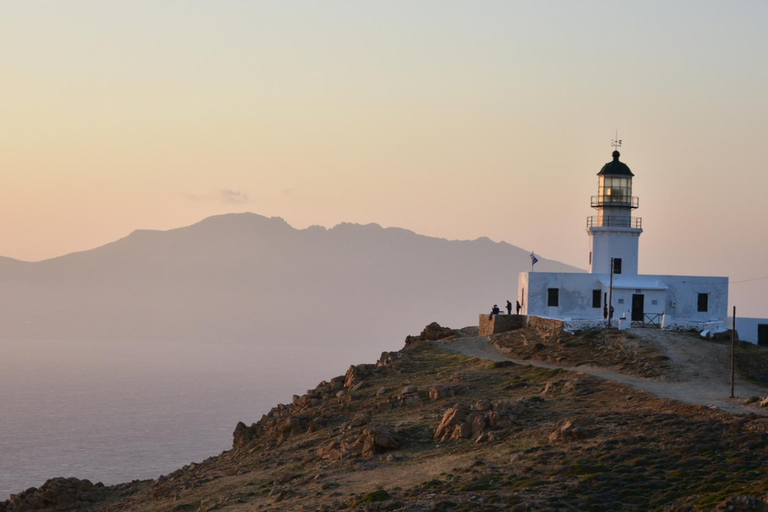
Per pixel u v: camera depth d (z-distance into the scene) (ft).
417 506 175.94
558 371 278.05
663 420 208.33
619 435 202.49
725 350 306.96
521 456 199.31
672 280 370.32
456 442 223.30
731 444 188.03
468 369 304.50
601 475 178.91
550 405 240.73
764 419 199.72
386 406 269.64
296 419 278.87
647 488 171.83
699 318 369.09
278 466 241.96
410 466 209.97
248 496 217.56
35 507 278.67
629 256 380.78
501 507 169.37
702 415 210.18
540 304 371.97
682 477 174.19
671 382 267.39
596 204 386.73
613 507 164.96
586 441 203.10
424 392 276.21
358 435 240.12
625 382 262.88
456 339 371.15
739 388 256.11
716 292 369.50
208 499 224.33
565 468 186.39
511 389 269.64
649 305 367.25
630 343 311.47
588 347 316.81
